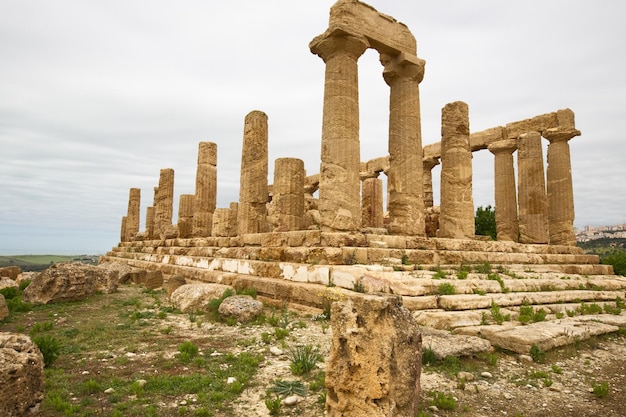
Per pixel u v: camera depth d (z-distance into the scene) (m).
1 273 20.48
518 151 20.89
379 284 9.35
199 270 16.89
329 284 10.22
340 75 12.99
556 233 20.28
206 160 22.31
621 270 22.97
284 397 5.04
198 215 21.86
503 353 7.21
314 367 6.13
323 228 12.58
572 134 20.16
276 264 12.41
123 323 9.42
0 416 3.86
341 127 12.74
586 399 5.45
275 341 7.64
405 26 14.84
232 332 8.43
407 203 14.20
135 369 6.08
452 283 10.04
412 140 14.48
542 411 4.99
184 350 6.84
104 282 14.71
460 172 15.99
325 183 12.73
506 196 21.48
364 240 12.16
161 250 23.67
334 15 13.03
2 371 3.96
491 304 9.61
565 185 20.27
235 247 16.31
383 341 4.22
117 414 4.46
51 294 12.32
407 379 4.19
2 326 9.04
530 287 11.73
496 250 15.70
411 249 12.73
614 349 7.88
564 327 8.26
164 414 4.60
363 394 4.10
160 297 13.72
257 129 17.94
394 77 15.05
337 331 4.46
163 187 27.20
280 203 17.22
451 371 6.12
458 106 16.36
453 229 15.84
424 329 7.70
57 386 5.32
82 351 7.03
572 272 16.19
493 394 5.42
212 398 4.99
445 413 4.77
